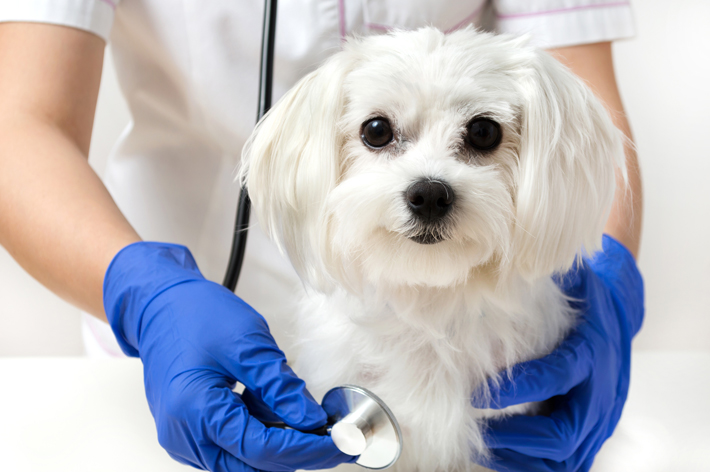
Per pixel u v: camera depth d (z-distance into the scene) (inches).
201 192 43.6
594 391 28.8
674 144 70.6
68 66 32.7
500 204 22.9
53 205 28.7
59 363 38.2
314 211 25.6
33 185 29.2
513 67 24.7
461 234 22.6
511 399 26.5
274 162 27.6
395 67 23.7
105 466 28.5
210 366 24.4
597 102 27.1
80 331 74.0
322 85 25.4
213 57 38.0
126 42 40.3
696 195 71.1
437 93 23.2
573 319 30.8
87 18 33.3
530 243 24.5
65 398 34.0
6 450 29.3
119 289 26.9
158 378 24.5
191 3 36.9
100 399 34.1
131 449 29.7
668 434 32.6
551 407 30.6
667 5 66.9
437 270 23.1
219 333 24.7
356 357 28.0
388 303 27.0
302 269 27.6
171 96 40.8
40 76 32.1
